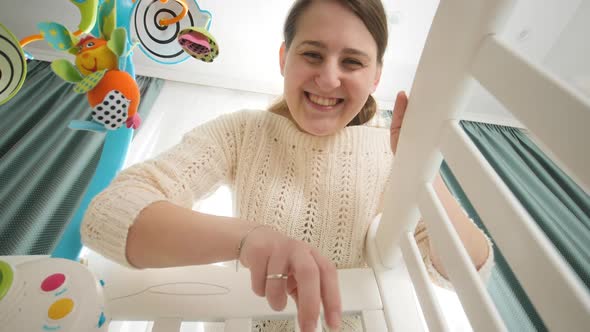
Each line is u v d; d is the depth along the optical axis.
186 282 0.39
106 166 0.56
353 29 0.51
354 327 0.50
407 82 1.87
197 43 0.47
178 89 1.78
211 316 0.37
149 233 0.33
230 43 1.68
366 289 0.41
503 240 0.20
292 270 0.28
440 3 0.26
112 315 0.36
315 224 0.54
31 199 1.03
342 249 0.53
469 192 0.23
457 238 0.26
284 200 0.55
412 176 0.32
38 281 0.31
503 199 0.20
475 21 0.23
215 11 1.52
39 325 0.29
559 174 1.57
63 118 1.36
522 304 1.02
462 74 0.24
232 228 0.33
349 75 0.54
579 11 1.43
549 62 1.70
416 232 0.52
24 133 1.29
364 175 0.58
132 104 0.43
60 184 1.10
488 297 0.23
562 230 1.24
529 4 1.42
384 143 0.64
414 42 1.61
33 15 1.51
